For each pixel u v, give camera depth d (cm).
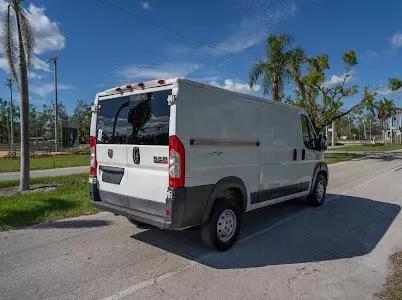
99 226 694
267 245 609
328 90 2931
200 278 471
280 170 730
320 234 679
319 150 892
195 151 521
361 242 634
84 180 1348
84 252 555
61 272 481
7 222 700
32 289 432
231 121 586
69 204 852
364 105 2938
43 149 4284
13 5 1095
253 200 650
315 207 905
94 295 420
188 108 514
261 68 2602
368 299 423
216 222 557
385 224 759
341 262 538
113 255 545
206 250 575
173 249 575
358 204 961
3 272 479
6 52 1109
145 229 675
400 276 488
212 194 550
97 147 629
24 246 579
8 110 6769
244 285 454
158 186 522
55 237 626
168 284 452
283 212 848
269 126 689
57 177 1466
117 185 590
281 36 2570
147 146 535
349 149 5006
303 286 455
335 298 425
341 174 1717
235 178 593
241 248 591
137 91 557
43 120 7712
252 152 639
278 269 507
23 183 1131
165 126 511
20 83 1122
